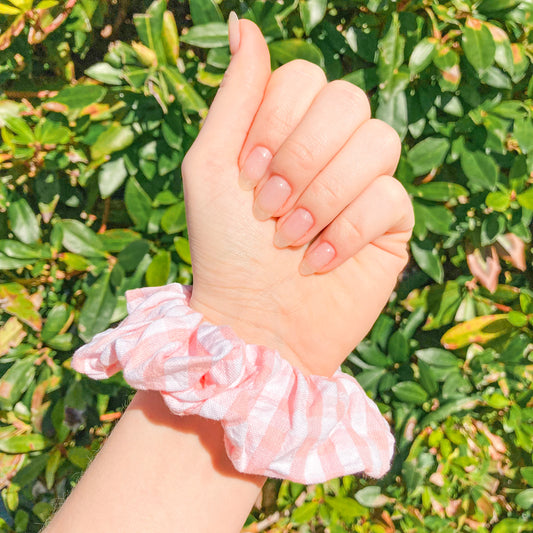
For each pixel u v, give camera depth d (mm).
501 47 377
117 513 176
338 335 211
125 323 206
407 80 382
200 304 208
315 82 189
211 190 199
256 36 197
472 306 458
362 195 185
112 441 188
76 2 411
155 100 410
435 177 444
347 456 193
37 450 490
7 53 430
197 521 179
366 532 486
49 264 454
